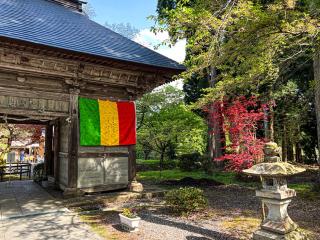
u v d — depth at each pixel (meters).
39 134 18.95
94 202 8.52
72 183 9.09
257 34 5.30
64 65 8.91
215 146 16.30
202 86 17.61
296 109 16.59
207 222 6.50
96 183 9.69
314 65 8.99
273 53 6.11
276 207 4.46
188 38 5.90
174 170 18.81
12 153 19.11
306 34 5.28
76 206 8.19
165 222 6.55
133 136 10.66
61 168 10.84
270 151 4.74
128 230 5.83
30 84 8.81
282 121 17.91
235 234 5.57
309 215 6.96
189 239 5.31
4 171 16.78
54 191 10.59
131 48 10.80
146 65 9.45
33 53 8.06
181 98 18.88
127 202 8.96
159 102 18.16
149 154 25.75
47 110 8.98
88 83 9.98
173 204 7.48
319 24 4.85
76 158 9.27
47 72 8.70
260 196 4.57
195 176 15.17
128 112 10.64
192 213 7.36
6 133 18.47
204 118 18.09
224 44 5.73
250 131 11.53
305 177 14.26
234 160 10.88
